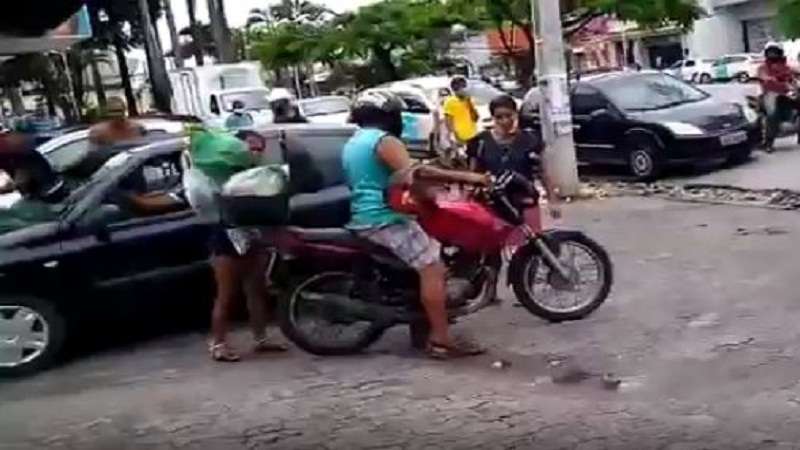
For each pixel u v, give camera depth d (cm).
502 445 517
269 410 604
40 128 2678
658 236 1080
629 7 3183
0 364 737
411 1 4138
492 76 4400
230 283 720
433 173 666
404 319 693
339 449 531
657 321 730
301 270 700
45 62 4778
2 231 782
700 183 1472
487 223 691
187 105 3472
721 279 847
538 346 696
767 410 536
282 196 683
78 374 737
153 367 734
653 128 1559
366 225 672
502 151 762
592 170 1736
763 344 652
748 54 4841
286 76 4819
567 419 546
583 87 1688
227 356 728
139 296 780
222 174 716
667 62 5556
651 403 562
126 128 934
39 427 610
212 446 552
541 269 748
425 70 4225
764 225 1083
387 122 675
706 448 491
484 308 768
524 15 3061
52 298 750
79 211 774
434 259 675
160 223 789
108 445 568
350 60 4281
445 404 587
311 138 837
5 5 806
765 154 1678
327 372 675
